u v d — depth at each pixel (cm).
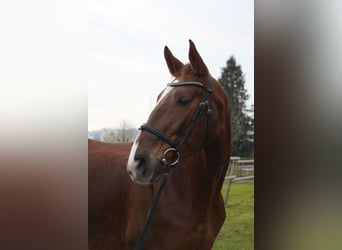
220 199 188
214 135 165
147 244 173
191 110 155
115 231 199
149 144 148
